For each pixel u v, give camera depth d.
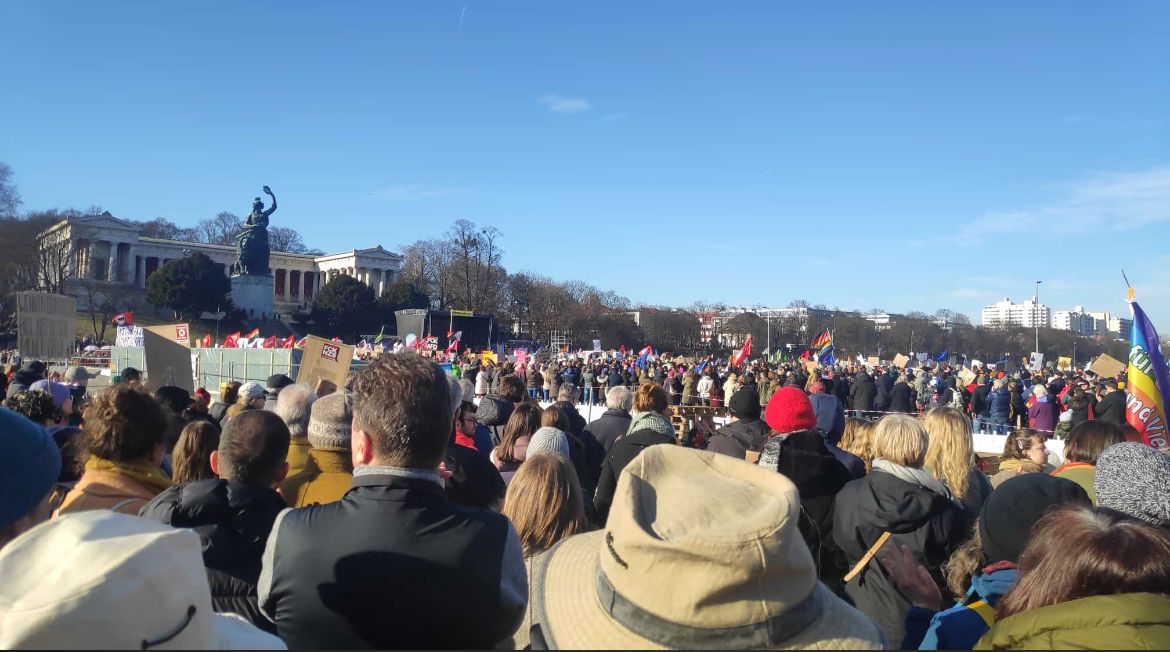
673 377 29.77
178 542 1.47
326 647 2.46
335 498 4.16
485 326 59.09
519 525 3.73
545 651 1.98
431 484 2.66
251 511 3.23
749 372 32.47
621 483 1.89
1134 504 3.01
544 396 31.55
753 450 6.37
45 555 1.42
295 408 4.89
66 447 4.96
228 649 1.67
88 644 1.31
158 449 3.66
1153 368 6.06
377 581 2.41
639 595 1.70
